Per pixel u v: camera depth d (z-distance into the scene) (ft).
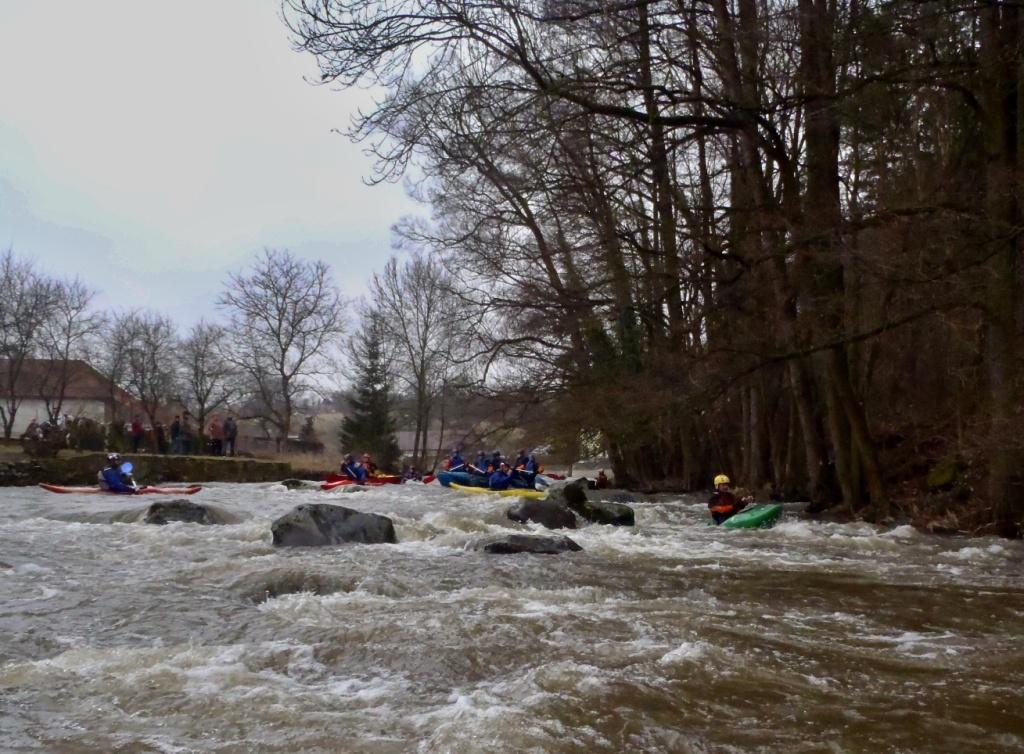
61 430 121.90
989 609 29.78
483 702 18.37
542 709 17.83
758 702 18.53
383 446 190.49
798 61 65.00
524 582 33.45
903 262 54.03
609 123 66.18
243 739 16.30
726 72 64.75
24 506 70.08
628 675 20.21
